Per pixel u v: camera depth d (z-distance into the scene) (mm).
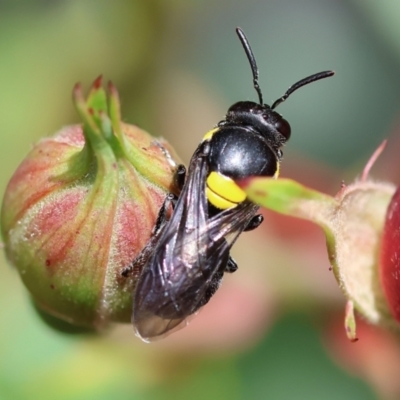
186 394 65
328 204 53
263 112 58
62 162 55
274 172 58
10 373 64
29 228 55
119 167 53
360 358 64
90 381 64
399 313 55
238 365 67
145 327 55
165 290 55
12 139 70
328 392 68
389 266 55
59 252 54
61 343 64
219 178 57
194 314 57
